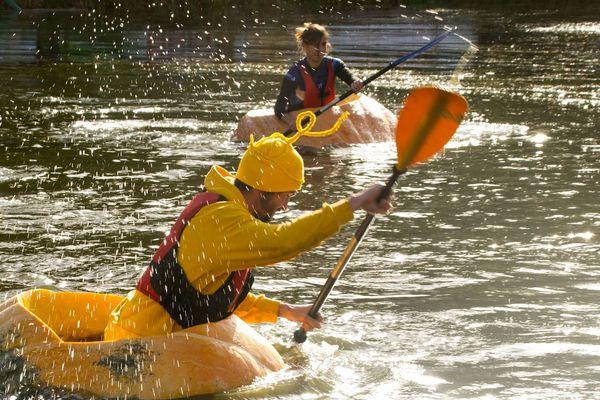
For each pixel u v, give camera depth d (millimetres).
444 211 21047
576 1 97688
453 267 17094
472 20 78812
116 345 11617
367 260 17578
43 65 49125
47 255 17734
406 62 50844
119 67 48812
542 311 14852
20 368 11539
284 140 12281
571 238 18859
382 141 29766
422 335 13891
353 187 23531
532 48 58031
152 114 34781
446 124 11938
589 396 11758
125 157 27000
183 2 85625
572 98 38312
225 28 70562
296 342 13164
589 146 28703
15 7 81125
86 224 19891
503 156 27219
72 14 79625
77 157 26953
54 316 13125
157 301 12078
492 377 12367
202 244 11734
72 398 11234
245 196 12180
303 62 29422
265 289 16062
